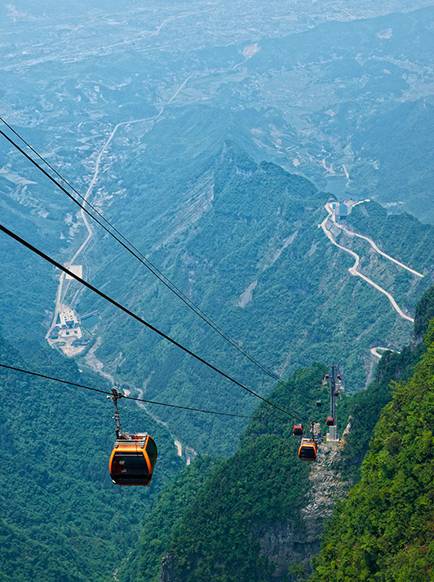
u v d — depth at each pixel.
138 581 191.12
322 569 130.62
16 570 195.38
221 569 166.88
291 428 192.12
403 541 120.69
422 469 128.12
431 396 140.75
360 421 171.12
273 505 166.12
